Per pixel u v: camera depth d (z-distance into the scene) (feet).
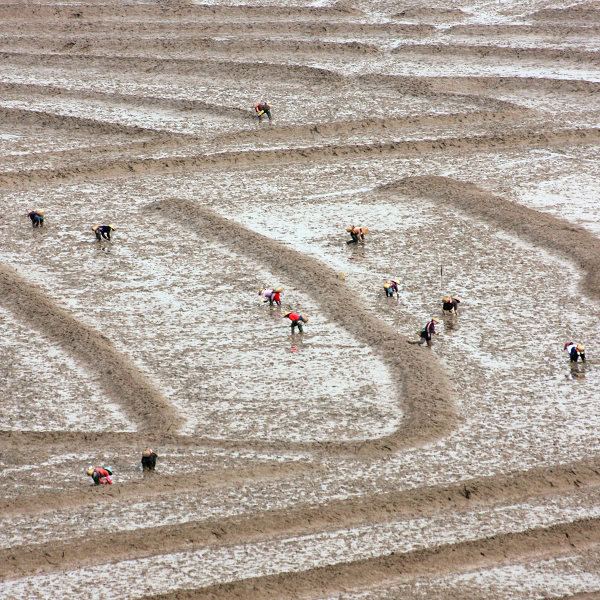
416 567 196.13
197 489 221.25
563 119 538.47
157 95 583.99
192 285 339.16
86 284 341.21
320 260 359.66
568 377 273.54
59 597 187.93
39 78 620.49
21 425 251.60
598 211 406.00
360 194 433.48
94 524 208.95
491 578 193.88
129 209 416.67
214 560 198.08
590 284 331.36
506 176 452.76
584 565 197.67
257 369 280.72
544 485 222.69
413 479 225.35
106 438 242.99
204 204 422.00
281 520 209.05
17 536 205.26
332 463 231.91
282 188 442.09
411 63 652.48
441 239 378.32
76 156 481.46
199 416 256.11
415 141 496.23
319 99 575.79
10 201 424.87
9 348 294.46
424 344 293.84
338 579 192.24
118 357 286.05
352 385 271.28
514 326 305.73
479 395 264.52
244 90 595.06
